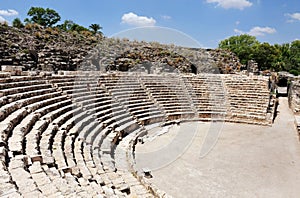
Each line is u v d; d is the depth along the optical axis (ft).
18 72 58.34
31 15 194.90
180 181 40.47
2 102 38.19
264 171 44.86
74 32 129.90
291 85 111.75
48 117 42.88
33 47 94.89
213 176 42.50
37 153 27.91
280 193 37.37
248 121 82.99
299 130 67.77
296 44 304.71
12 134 31.32
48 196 19.63
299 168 46.37
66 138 40.75
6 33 92.94
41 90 53.16
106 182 31.81
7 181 17.81
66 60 100.63
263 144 60.44
